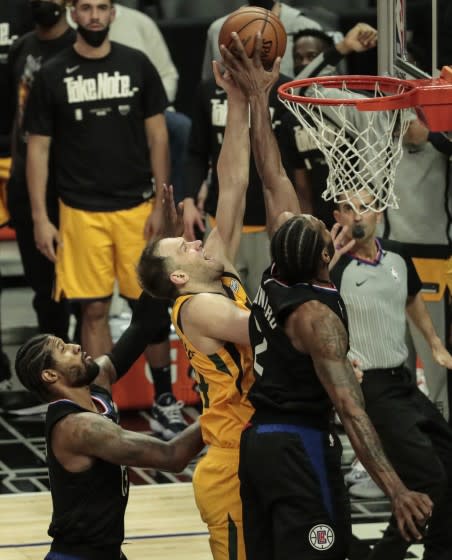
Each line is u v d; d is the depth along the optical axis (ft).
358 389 28.89
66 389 33.40
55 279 57.47
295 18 65.10
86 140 55.72
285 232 30.01
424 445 40.65
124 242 56.29
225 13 85.97
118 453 32.42
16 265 84.53
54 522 33.63
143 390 61.11
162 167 56.49
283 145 54.95
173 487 51.08
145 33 70.90
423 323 45.88
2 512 48.03
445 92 35.04
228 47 35.88
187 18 84.43
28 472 53.11
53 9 59.06
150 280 32.96
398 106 35.65
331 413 31.86
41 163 56.39
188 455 33.47
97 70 55.57
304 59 59.11
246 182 35.88
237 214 35.65
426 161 52.06
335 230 38.86
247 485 31.45
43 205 56.70
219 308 31.73
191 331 32.22
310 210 55.26
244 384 32.35
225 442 32.81
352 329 43.11
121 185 56.03
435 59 38.01
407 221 52.85
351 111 40.65
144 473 53.83
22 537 45.44
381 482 28.30
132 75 55.77
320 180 54.19
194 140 57.47
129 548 44.45
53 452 33.09
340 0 84.43
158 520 47.29
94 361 34.71
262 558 31.83
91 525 33.22
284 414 30.71
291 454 30.50
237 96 36.11
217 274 33.14
